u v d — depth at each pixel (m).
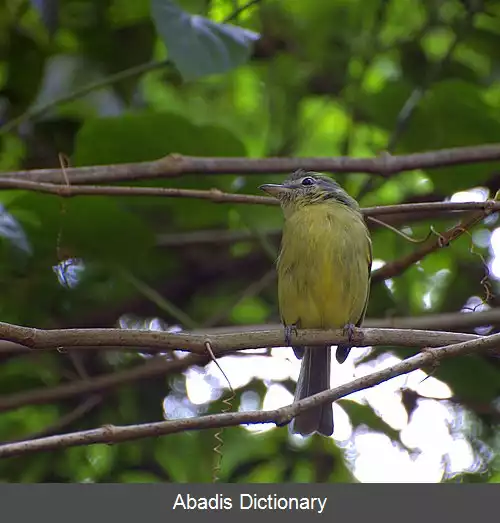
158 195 9.27
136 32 12.33
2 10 12.26
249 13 12.55
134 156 10.92
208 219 11.75
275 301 12.73
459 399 11.74
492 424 11.77
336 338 7.94
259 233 11.41
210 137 10.79
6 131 11.09
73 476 11.55
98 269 11.80
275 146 13.18
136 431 6.31
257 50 13.09
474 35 12.78
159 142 10.80
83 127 10.66
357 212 9.88
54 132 12.37
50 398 10.61
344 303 9.57
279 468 11.84
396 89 12.48
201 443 11.64
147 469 11.79
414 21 13.30
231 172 9.87
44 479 11.48
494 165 11.71
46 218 10.82
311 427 9.12
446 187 12.03
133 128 10.69
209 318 12.35
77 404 11.93
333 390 6.70
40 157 12.45
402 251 12.48
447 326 10.67
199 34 9.46
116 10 12.29
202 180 11.21
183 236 11.86
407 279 12.57
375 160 10.00
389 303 12.32
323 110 13.50
